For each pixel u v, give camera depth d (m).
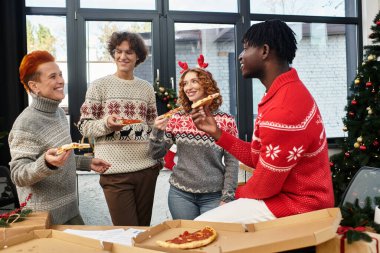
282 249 0.85
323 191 1.04
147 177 1.95
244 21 4.34
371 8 4.60
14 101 3.64
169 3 4.23
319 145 1.02
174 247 0.90
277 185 1.00
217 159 1.82
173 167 1.94
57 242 1.00
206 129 1.30
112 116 1.73
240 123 4.34
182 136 1.82
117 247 0.91
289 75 1.06
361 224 1.05
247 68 1.15
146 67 4.17
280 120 0.96
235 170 1.83
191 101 1.85
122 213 1.90
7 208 2.57
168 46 4.18
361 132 3.50
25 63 1.32
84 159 1.60
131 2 4.13
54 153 1.17
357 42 4.73
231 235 0.98
